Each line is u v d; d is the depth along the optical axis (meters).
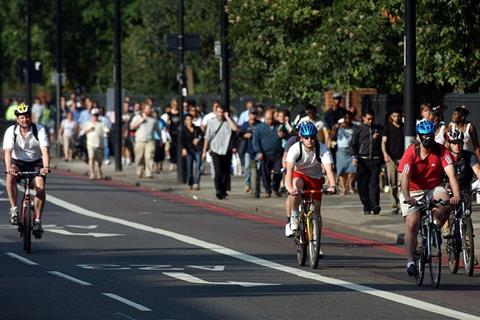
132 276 40.03
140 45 137.50
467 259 40.44
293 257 45.88
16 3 166.50
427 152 38.12
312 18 78.44
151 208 68.06
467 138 53.41
